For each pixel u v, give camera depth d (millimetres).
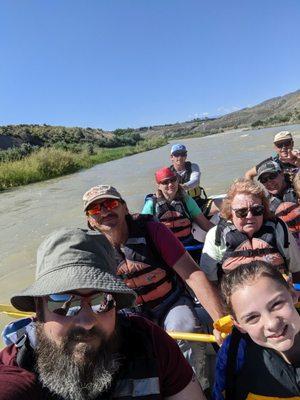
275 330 660
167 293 1174
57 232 633
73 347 598
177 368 700
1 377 572
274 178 1743
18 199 5719
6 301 2154
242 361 729
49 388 590
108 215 1140
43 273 603
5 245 3199
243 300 675
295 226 1671
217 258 1320
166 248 1132
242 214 1222
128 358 647
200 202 2467
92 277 588
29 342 627
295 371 693
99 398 614
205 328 1239
